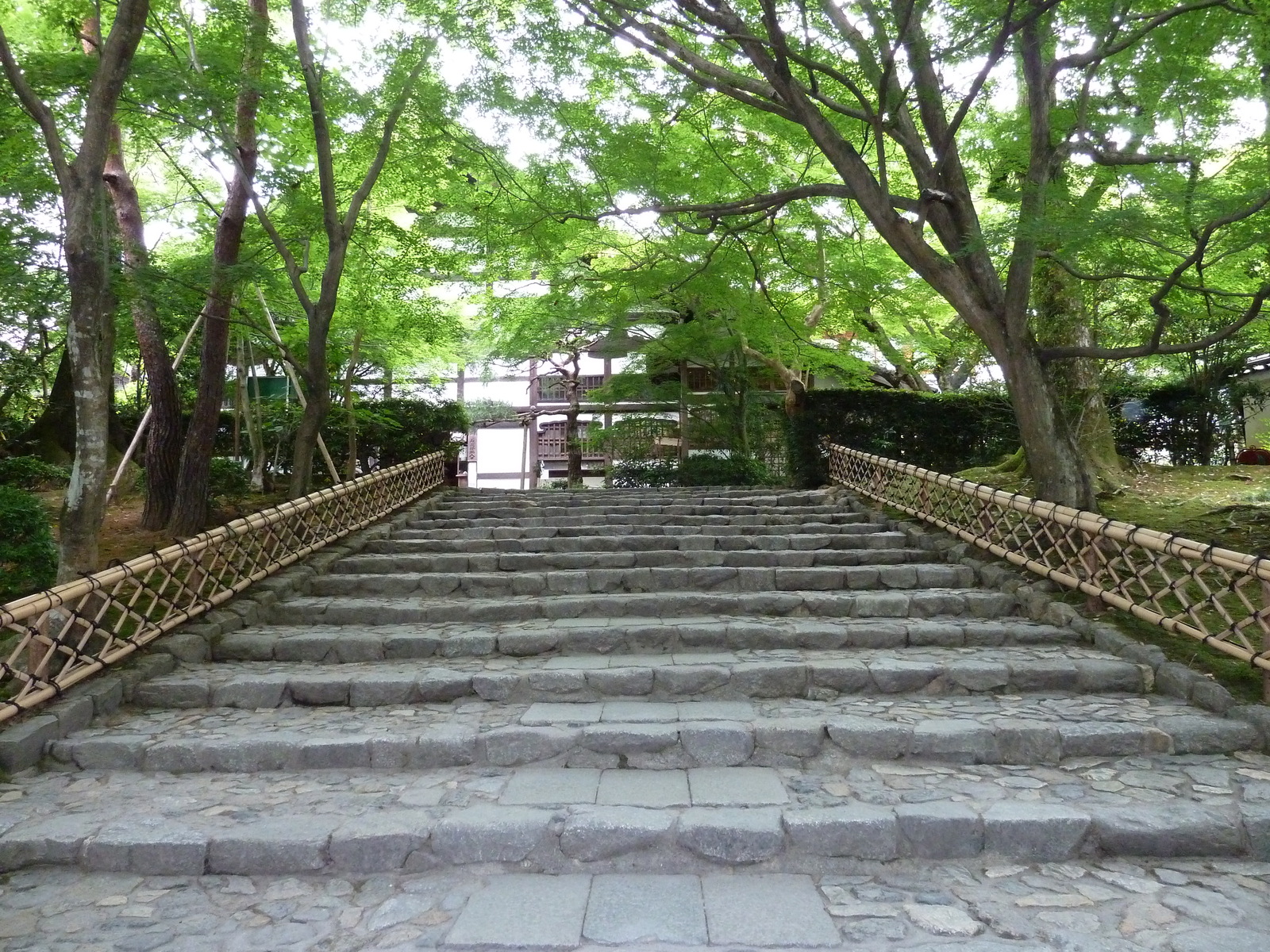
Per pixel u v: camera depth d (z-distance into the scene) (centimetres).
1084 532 581
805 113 670
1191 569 490
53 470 841
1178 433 1152
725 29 672
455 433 1642
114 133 880
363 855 335
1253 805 348
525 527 922
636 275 1018
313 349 796
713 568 698
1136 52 618
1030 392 697
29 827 350
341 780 405
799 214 918
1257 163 575
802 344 1232
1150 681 488
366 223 916
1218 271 766
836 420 1191
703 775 399
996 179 774
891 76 641
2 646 514
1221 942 274
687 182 907
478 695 496
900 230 675
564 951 278
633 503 1064
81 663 484
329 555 777
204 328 970
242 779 408
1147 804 351
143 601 631
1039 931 283
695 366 1692
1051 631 565
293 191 803
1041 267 890
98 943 288
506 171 858
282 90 732
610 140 805
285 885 327
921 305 1326
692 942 281
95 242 537
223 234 829
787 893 312
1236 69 627
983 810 346
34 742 422
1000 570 673
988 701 474
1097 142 652
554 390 2153
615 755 418
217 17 748
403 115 812
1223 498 822
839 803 360
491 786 389
